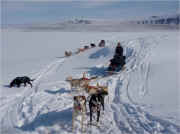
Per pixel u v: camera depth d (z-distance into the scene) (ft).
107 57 70.79
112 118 27.02
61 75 54.24
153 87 37.40
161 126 23.29
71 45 121.90
